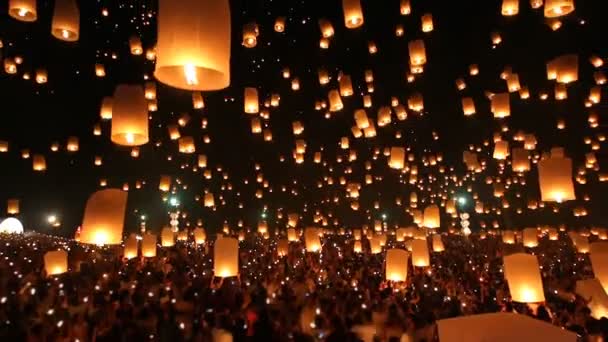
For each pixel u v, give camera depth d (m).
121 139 5.36
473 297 10.50
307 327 7.86
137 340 6.44
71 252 14.44
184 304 7.75
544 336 4.53
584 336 6.41
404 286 12.30
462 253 21.41
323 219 31.16
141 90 5.41
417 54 11.72
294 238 20.66
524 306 9.02
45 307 8.27
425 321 6.95
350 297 8.68
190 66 3.32
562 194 6.95
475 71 16.17
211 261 17.66
